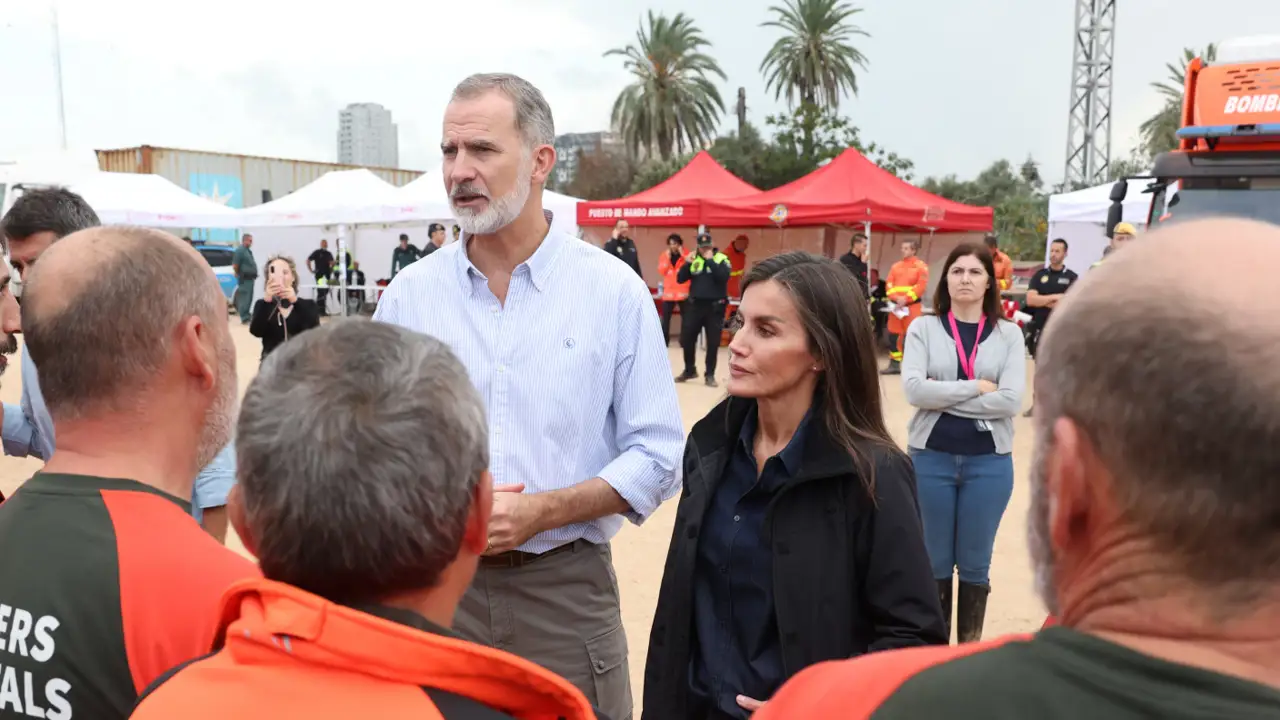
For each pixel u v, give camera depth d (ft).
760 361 6.48
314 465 3.02
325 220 57.00
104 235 4.55
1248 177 18.35
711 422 7.18
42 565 4.10
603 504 7.24
